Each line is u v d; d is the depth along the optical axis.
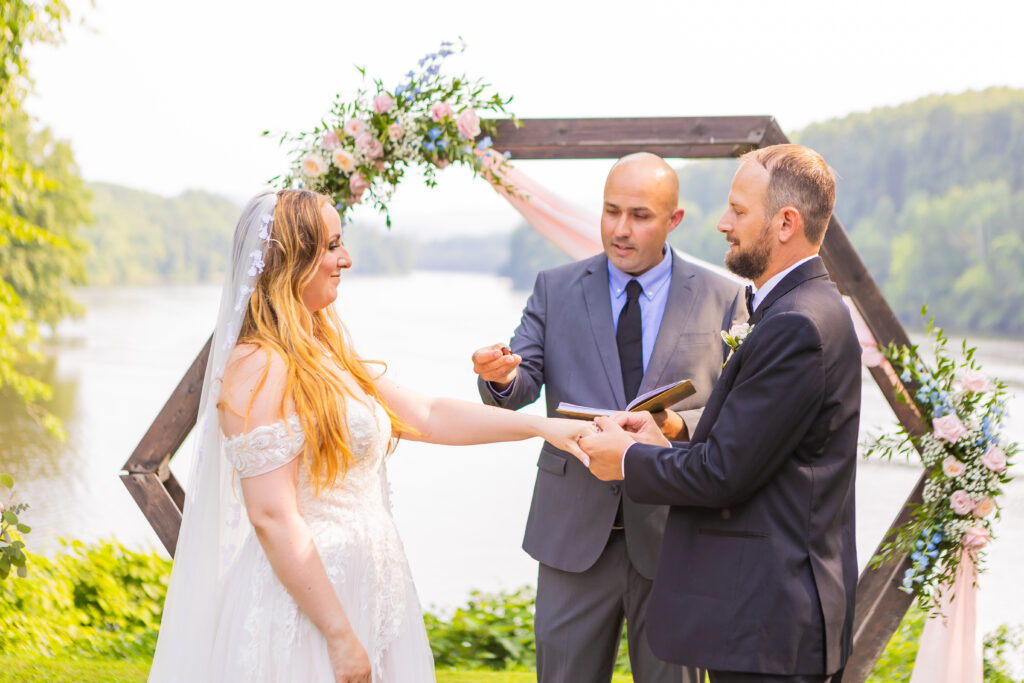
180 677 1.96
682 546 2.10
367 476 2.07
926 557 3.02
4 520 3.10
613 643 2.75
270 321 2.00
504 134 3.42
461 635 4.86
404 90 3.30
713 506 2.00
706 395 2.73
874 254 45.72
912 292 44.03
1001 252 41.97
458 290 82.88
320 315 2.16
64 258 28.12
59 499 13.39
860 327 3.35
